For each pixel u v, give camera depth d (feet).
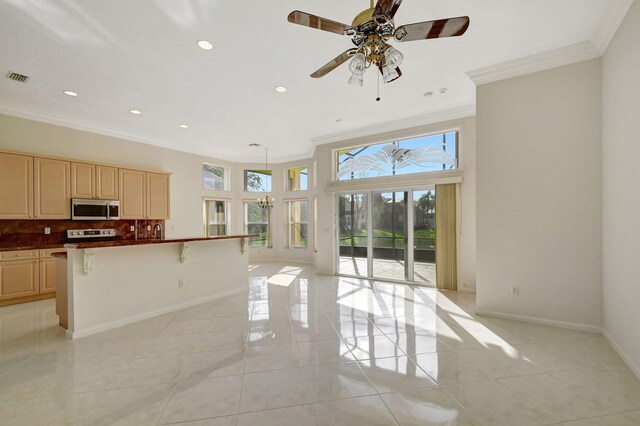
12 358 8.68
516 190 11.53
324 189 21.34
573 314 10.61
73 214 16.31
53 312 13.15
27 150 15.34
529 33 9.56
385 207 19.53
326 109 15.81
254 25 8.81
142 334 10.52
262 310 13.28
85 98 13.88
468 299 14.80
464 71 12.00
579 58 10.37
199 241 14.44
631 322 7.92
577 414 6.08
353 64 6.83
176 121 17.39
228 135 20.57
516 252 11.57
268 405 6.43
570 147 10.61
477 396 6.72
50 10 8.03
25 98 13.80
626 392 6.84
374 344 9.56
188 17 8.41
